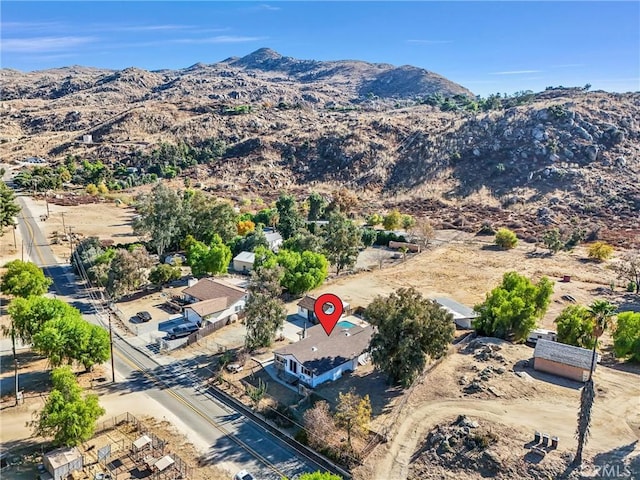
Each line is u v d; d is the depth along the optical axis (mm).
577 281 85188
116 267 70938
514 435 39750
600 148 153375
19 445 39438
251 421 43906
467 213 134125
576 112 166375
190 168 176750
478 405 44844
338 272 86812
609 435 40156
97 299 71312
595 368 51062
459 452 38031
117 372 51812
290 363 51594
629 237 111375
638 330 53688
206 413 44938
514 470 35750
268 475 37000
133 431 41719
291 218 103438
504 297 61188
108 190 152875
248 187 159625
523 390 47219
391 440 40750
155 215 84625
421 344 47594
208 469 37344
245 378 50875
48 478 35219
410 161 167875
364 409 40031
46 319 49312
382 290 79250
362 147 175375
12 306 50156
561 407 44531
